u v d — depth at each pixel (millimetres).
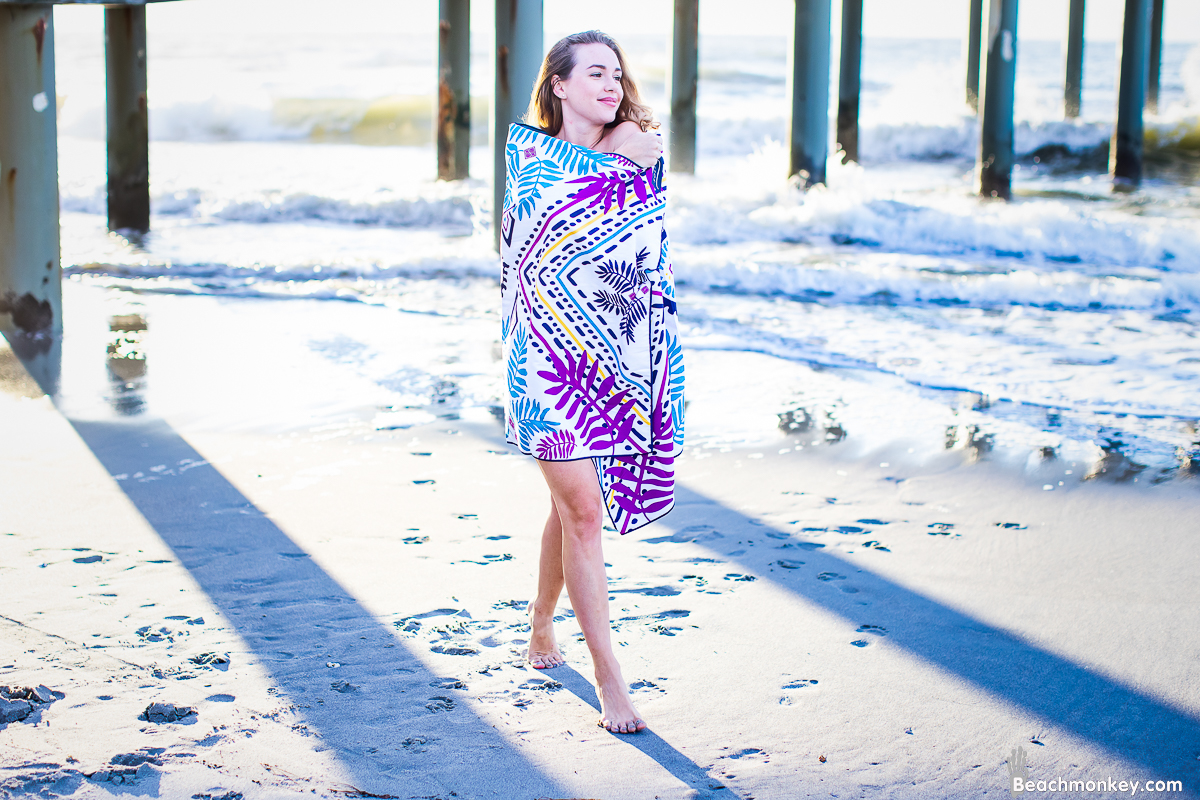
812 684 2271
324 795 1814
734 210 10828
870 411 4730
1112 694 2221
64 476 3682
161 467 3805
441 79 14930
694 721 2113
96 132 24688
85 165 16516
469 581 2834
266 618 2566
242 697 2164
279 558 2973
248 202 12086
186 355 5598
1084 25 23859
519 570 2918
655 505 2217
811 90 11617
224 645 2408
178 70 35125
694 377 5371
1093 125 19000
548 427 2096
